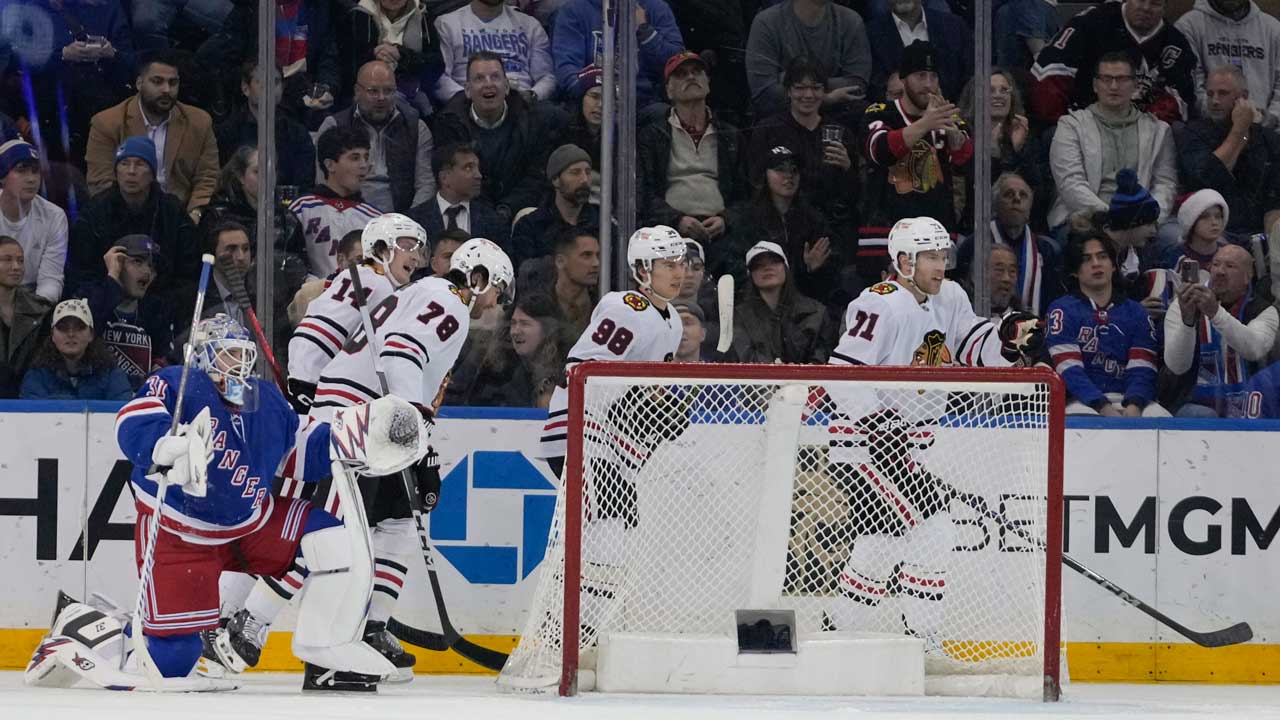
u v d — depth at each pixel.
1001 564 17.14
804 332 23.12
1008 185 23.06
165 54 22.47
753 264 23.06
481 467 19.28
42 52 22.33
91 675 14.99
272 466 14.84
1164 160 23.06
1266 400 22.86
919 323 19.56
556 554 16.27
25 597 18.86
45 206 22.25
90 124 22.41
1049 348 22.84
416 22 22.81
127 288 22.38
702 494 16.91
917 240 19.39
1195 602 19.52
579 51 23.09
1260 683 19.48
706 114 23.02
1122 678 19.41
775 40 22.92
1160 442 19.53
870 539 17.06
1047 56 23.03
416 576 19.17
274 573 15.36
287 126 22.55
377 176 22.83
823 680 15.38
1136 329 22.88
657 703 14.11
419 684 17.41
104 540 18.89
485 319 22.64
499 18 22.98
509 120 23.00
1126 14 22.92
